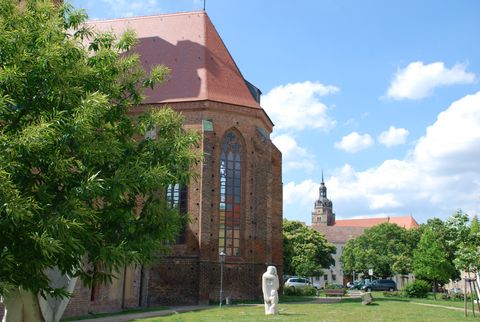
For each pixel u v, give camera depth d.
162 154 12.70
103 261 10.92
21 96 10.17
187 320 24.52
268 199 43.38
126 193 12.32
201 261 39.16
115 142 11.08
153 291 39.16
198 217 40.03
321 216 199.12
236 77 45.84
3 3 10.93
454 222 28.39
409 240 103.88
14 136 9.07
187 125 42.06
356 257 106.44
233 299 40.34
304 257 98.62
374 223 188.00
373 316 26.11
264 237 42.69
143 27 49.00
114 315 28.44
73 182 10.30
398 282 119.06
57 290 10.86
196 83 43.59
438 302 39.97
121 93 13.34
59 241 8.90
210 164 40.91
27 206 8.46
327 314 27.48
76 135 9.90
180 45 46.56
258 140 43.81
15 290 11.60
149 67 45.44
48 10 12.00
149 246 12.05
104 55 12.72
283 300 42.22
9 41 10.13
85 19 13.12
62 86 10.36
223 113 42.72
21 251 9.41
